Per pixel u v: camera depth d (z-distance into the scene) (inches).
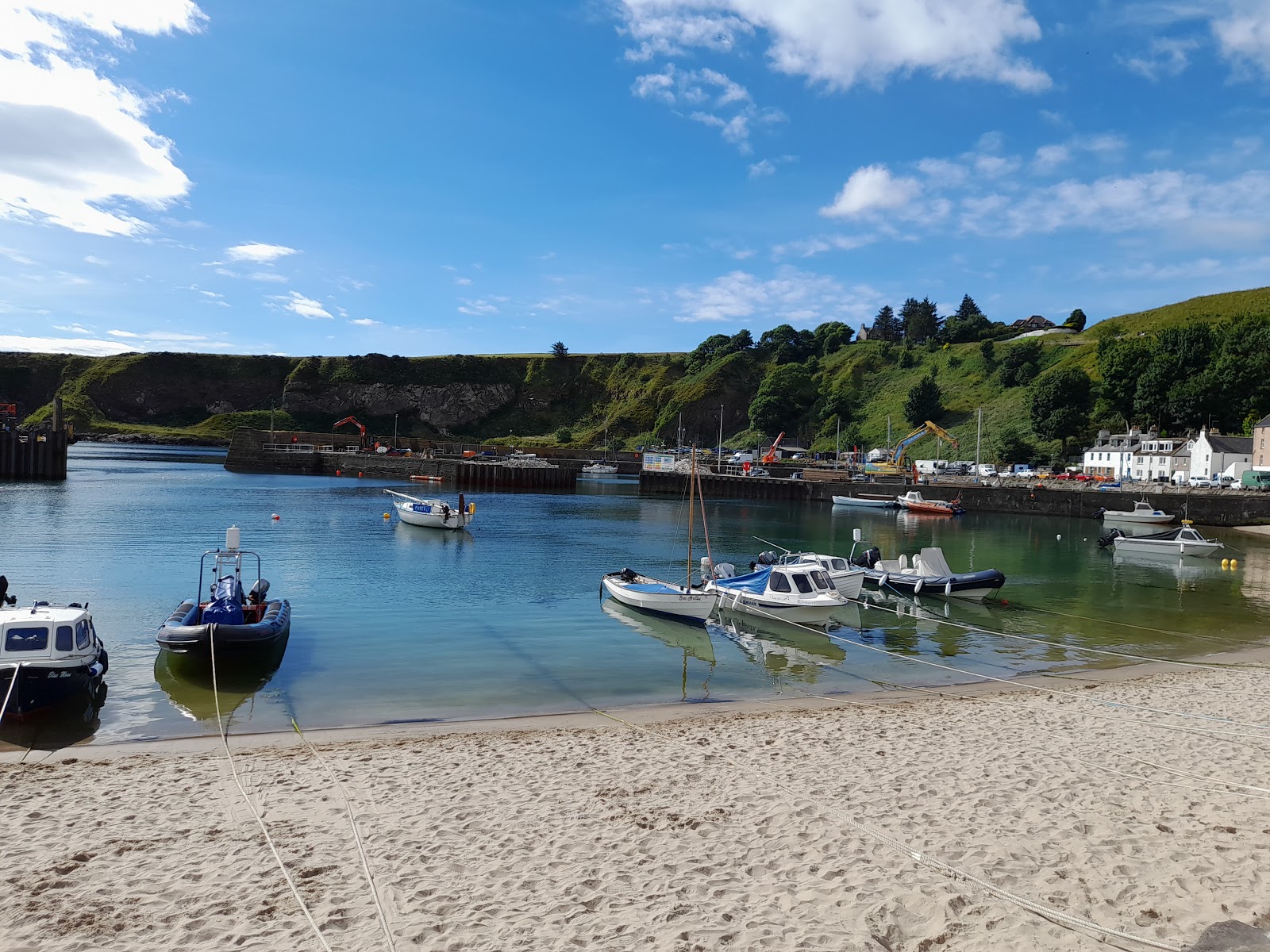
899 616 1064.2
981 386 5812.0
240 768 459.2
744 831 366.0
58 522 1859.0
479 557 1541.6
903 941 275.0
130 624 890.7
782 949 269.1
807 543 1953.7
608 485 4247.0
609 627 950.4
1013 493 3080.7
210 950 268.5
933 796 410.6
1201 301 6505.9
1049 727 549.0
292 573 1293.1
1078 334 6358.3
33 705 575.2
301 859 337.1
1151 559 1806.1
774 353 7603.4
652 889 310.8
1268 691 668.7
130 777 441.4
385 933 278.7
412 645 837.2
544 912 293.1
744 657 821.2
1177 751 489.7
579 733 536.1
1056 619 1069.8
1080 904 298.7
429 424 7839.6
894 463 4264.3
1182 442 3725.4
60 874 321.4
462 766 462.3
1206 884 313.0
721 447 5467.5
